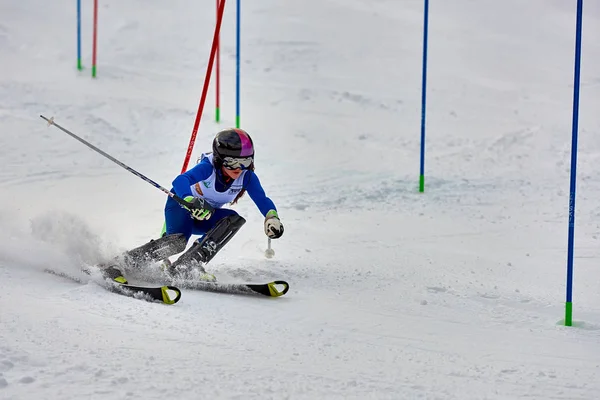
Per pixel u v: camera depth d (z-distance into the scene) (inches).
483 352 610.5
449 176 1536.7
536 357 598.9
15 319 605.3
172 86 2054.6
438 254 1027.9
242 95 2048.5
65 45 2301.9
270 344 601.3
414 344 628.4
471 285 863.7
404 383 522.9
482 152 1694.1
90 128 1640.0
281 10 2883.9
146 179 798.5
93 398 457.1
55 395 457.7
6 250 804.0
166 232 848.9
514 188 1449.3
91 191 1284.4
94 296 700.0
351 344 619.2
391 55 2544.3
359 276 889.5
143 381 490.6
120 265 786.8
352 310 734.5
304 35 2642.7
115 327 610.2
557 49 2755.9
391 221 1227.2
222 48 2440.9
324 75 2309.3
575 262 1001.5
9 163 1406.3
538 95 2262.6
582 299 816.3
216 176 831.7
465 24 2945.4
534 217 1263.5
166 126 1717.5
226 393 481.1
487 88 2301.9
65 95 1830.7
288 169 1546.5
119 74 2086.6
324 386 507.2
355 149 1718.8
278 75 2265.0
